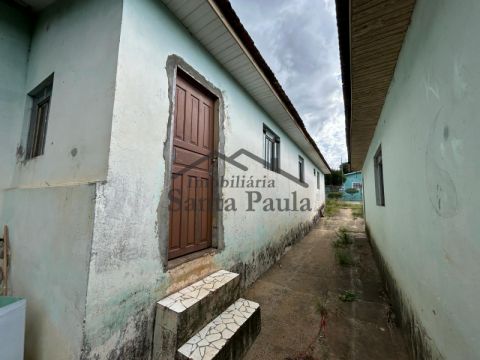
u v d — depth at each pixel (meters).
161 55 1.96
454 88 1.11
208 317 1.94
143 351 1.68
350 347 2.07
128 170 1.62
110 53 1.64
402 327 2.23
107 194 1.46
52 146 1.98
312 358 1.94
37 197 1.81
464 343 1.08
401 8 1.59
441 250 1.32
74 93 1.86
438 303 1.37
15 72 2.42
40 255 1.69
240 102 3.35
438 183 1.33
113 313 1.47
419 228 1.68
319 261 4.73
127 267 1.58
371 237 5.66
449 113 1.17
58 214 1.59
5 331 1.32
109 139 1.51
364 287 3.40
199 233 2.51
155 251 1.81
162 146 1.92
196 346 1.65
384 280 3.41
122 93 1.60
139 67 1.75
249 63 2.88
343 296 3.05
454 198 1.15
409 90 1.82
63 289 1.46
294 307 2.79
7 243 2.08
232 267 2.95
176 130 2.20
